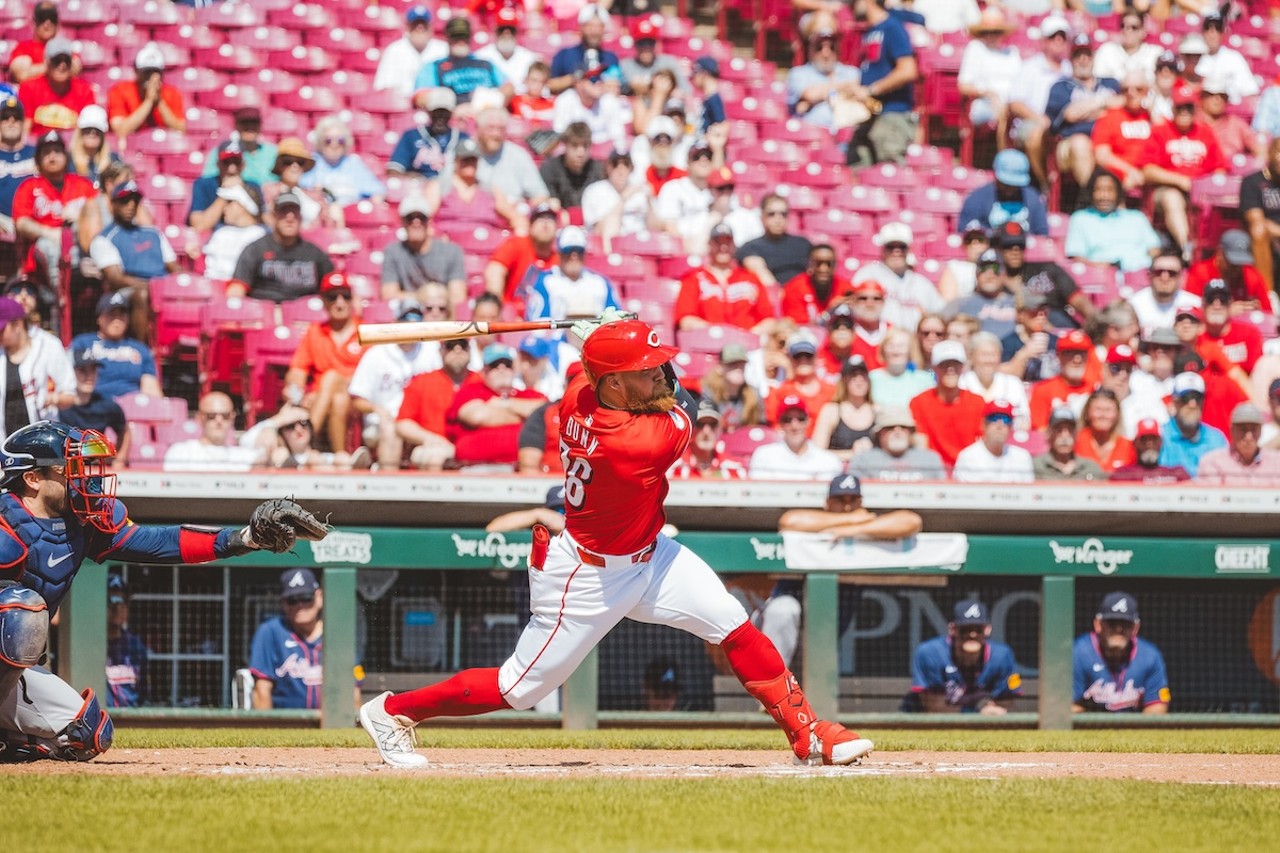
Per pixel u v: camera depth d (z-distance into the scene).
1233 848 13.39
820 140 47.06
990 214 43.94
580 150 42.97
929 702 31.83
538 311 38.50
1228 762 23.14
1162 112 46.53
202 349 36.84
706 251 42.78
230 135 42.78
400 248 39.12
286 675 30.20
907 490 32.81
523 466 33.97
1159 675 32.25
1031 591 33.22
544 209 39.50
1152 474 35.72
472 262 40.56
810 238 42.03
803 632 31.12
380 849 12.67
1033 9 49.84
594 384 17.70
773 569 30.80
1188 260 44.62
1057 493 33.19
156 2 44.62
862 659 32.53
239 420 36.81
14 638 18.53
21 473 18.97
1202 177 44.91
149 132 41.94
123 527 19.83
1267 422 39.78
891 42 47.00
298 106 44.12
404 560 30.23
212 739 25.47
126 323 35.53
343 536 29.98
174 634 30.95
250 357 36.53
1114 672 32.03
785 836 13.59
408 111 44.66
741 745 25.62
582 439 17.70
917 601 32.84
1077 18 49.75
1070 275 41.81
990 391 37.81
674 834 13.62
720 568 30.66
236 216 40.19
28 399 34.19
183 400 34.94
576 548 18.27
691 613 18.89
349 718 29.50
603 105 44.94
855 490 31.23
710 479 32.44
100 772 18.75
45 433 19.08
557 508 30.23
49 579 19.25
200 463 32.81
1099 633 32.16
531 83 45.56
